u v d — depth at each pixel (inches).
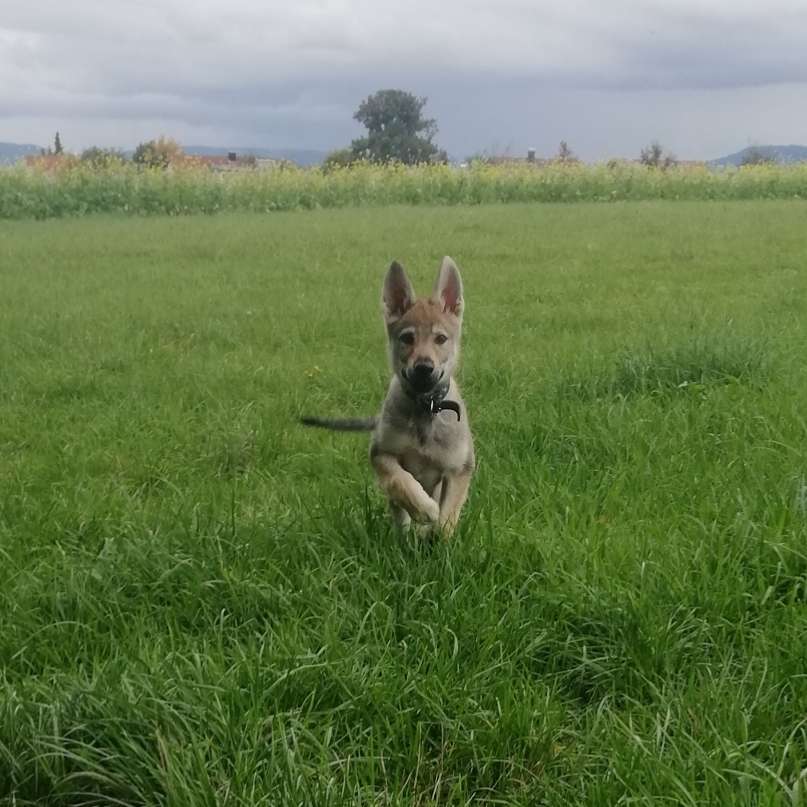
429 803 73.3
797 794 68.3
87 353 184.2
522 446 126.3
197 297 249.9
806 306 213.6
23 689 81.1
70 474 126.9
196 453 133.9
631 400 142.5
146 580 96.3
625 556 94.5
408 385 99.9
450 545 97.0
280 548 100.0
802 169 692.1
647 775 71.7
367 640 86.0
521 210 541.3
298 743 75.8
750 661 81.1
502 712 77.7
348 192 636.1
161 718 75.8
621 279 262.2
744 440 122.1
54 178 586.2
